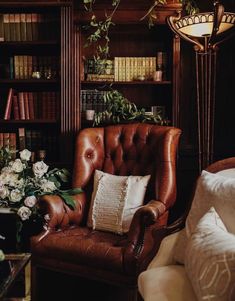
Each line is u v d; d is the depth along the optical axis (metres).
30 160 3.55
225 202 1.87
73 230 2.74
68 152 3.47
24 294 2.16
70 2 3.34
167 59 3.61
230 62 3.62
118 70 3.59
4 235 2.73
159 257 1.96
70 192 2.90
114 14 3.37
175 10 3.33
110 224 2.73
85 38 3.74
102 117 3.52
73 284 2.63
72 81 3.44
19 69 3.60
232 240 1.56
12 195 2.62
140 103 3.77
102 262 2.33
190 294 1.57
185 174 3.64
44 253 2.51
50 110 3.57
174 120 3.46
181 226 2.18
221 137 3.64
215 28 2.65
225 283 1.38
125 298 2.51
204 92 3.04
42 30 3.52
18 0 3.38
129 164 3.07
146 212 2.35
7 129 3.80
